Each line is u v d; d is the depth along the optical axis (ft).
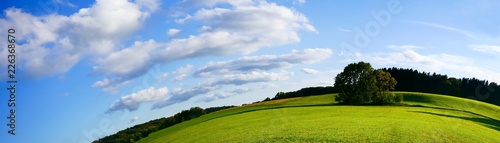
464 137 133.18
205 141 131.75
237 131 144.15
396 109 242.99
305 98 370.12
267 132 133.39
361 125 144.05
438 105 303.27
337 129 133.90
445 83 451.94
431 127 147.02
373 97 312.91
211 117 242.78
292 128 139.03
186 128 188.24
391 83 327.06
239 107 313.32
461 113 263.08
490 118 261.03
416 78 474.08
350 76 322.96
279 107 271.28
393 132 129.39
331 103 318.65
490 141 135.44
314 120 163.94
